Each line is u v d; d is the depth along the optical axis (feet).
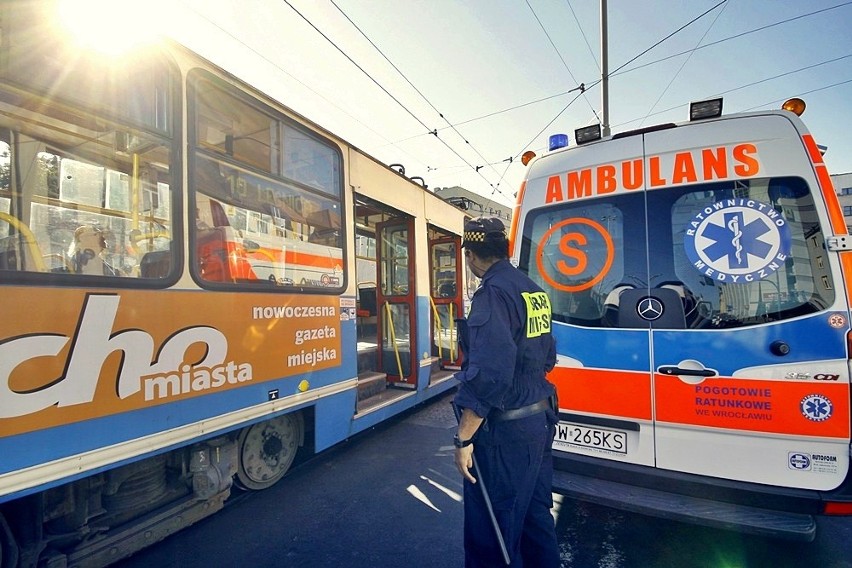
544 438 6.57
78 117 7.37
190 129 8.98
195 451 9.52
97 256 7.39
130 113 8.00
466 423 5.93
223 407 9.24
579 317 9.19
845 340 6.93
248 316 9.97
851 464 6.82
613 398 8.65
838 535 9.40
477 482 6.29
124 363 7.45
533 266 9.90
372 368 20.29
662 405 8.16
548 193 9.89
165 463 9.27
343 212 13.62
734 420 7.57
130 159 7.98
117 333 7.38
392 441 16.08
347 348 13.37
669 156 8.58
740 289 7.73
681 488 7.78
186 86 8.95
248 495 11.60
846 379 6.88
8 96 6.64
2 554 6.58
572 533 9.66
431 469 13.39
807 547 8.98
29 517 7.01
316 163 12.66
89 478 7.83
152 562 8.70
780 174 7.67
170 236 8.45
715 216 8.04
